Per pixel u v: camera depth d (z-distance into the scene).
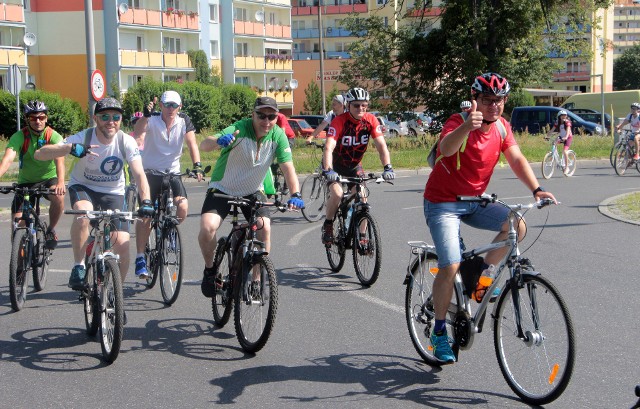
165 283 7.53
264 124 6.12
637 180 20.11
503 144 5.16
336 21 87.56
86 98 58.25
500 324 4.98
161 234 7.67
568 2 39.28
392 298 7.63
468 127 4.72
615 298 7.46
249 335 5.93
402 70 40.22
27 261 7.33
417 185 19.52
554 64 39.00
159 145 8.15
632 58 118.12
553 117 42.09
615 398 4.88
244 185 6.38
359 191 8.41
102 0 57.19
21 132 7.65
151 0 61.31
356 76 41.44
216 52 69.88
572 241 10.62
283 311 7.16
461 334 5.15
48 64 58.50
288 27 79.06
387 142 35.69
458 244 5.10
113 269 5.68
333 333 6.43
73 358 5.81
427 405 4.81
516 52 38.62
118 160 6.58
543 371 4.68
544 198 4.94
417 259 5.70
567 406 4.75
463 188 5.12
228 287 6.39
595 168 24.95
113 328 5.66
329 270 9.01
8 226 12.93
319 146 13.20
